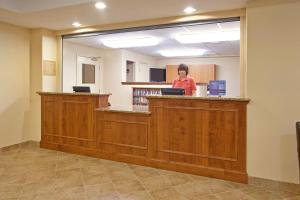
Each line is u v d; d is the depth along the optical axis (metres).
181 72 4.50
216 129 3.25
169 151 3.53
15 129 4.66
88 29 4.57
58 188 2.92
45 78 4.80
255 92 3.05
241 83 3.51
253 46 3.04
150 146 3.66
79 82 6.46
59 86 4.99
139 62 8.38
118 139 3.91
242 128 3.12
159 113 3.58
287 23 2.88
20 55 4.68
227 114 3.18
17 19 4.14
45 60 4.78
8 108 4.52
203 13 3.67
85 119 4.19
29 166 3.66
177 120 3.47
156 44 6.37
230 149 3.19
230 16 3.52
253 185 3.07
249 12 3.05
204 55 8.82
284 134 2.95
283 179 2.98
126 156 3.84
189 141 3.41
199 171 3.35
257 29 3.02
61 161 3.91
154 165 3.63
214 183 3.12
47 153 4.35
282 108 2.95
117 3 3.30
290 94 2.91
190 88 4.48
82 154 4.23
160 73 9.25
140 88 6.54
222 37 5.32
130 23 4.20
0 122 4.40
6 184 3.01
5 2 3.57
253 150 3.08
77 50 6.35
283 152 2.96
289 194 2.83
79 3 3.35
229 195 2.79
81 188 2.93
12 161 3.89
